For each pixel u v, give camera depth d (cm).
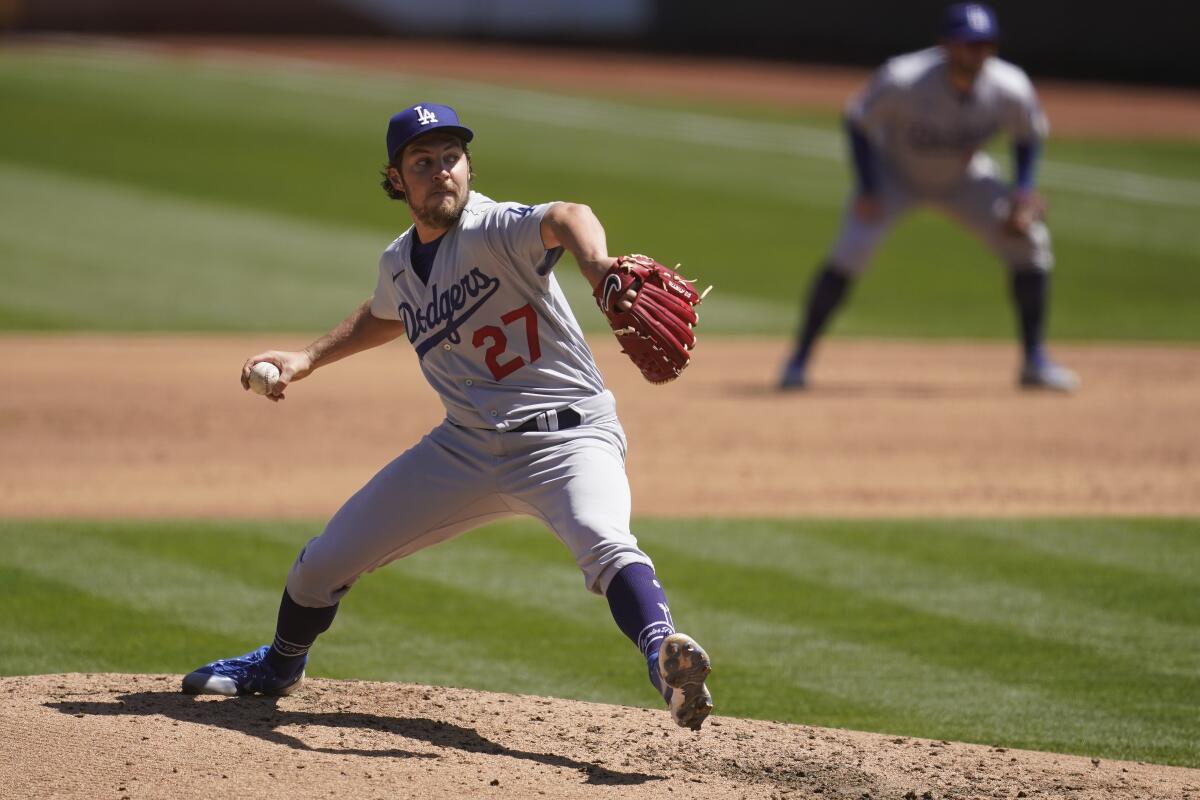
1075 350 5081
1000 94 4062
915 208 4259
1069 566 2611
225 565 2567
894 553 2692
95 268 5925
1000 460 3434
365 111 9438
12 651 2086
